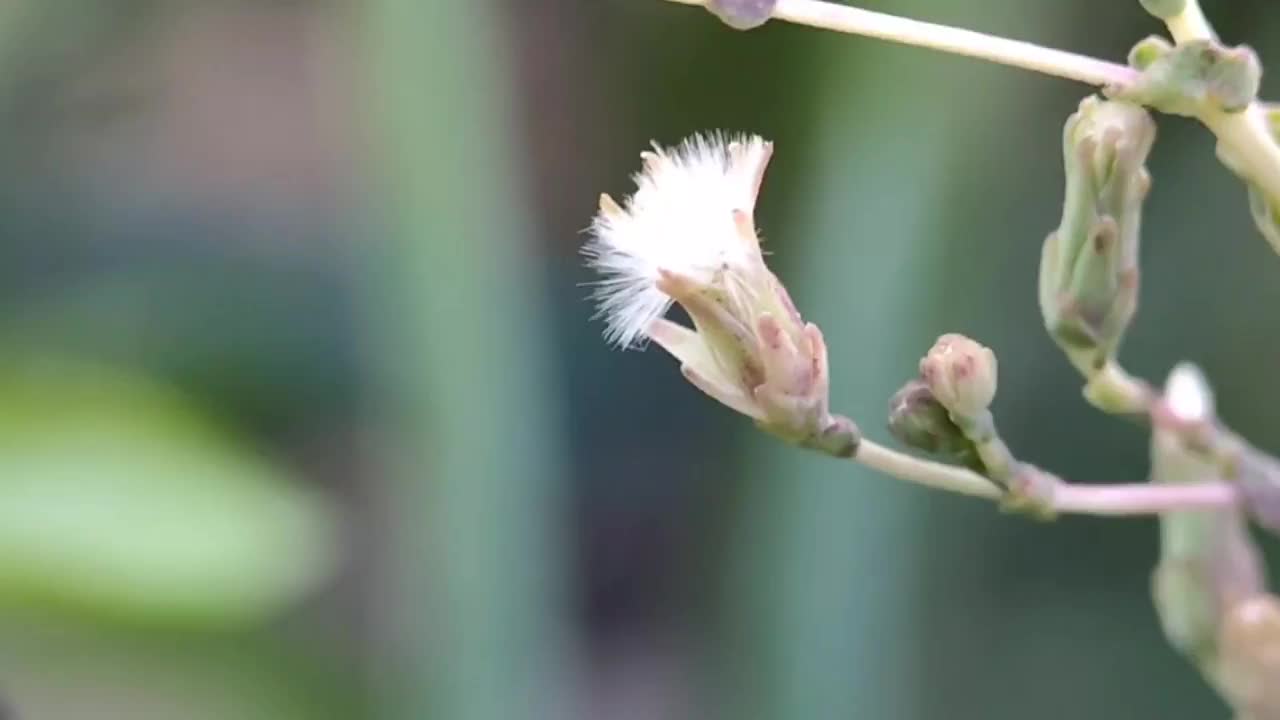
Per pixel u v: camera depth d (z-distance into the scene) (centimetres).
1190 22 17
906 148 30
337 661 35
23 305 40
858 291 30
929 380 18
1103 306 18
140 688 30
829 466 30
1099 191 18
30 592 27
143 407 29
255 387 42
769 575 32
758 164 18
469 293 30
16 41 38
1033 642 38
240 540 27
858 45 30
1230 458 18
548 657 31
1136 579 38
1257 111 17
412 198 30
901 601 31
